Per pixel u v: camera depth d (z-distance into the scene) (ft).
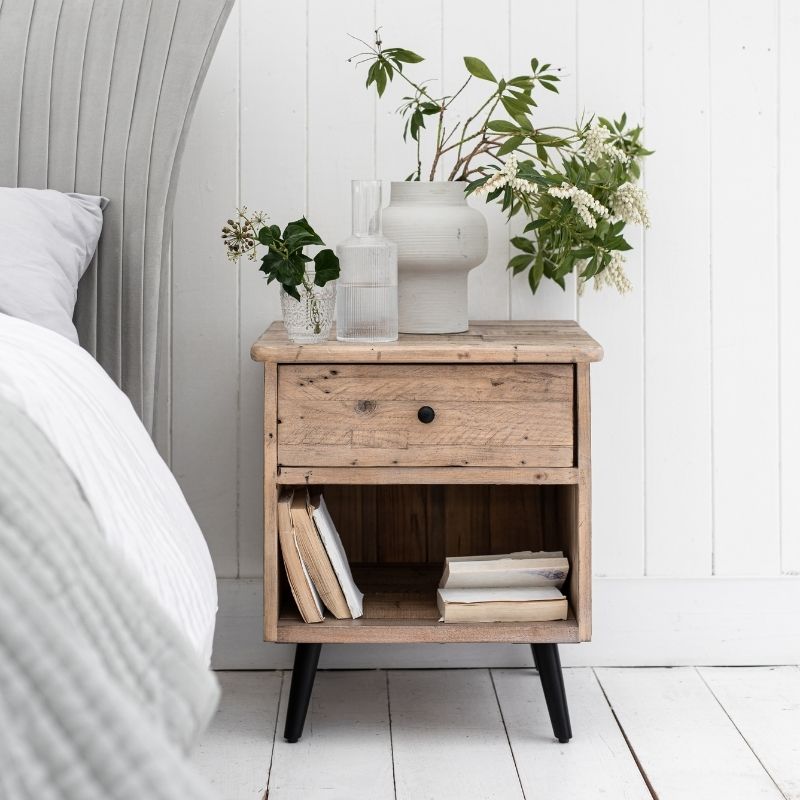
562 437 5.07
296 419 5.06
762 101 6.36
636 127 6.34
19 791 2.03
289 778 5.00
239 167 6.35
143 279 5.57
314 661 5.36
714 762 5.16
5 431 2.77
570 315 6.46
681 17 6.32
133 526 3.42
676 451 6.52
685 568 6.57
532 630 5.19
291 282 5.02
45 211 5.15
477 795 4.83
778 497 6.54
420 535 6.43
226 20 5.74
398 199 5.62
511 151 5.76
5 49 5.61
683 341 6.48
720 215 6.42
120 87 5.59
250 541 6.50
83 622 2.36
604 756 5.23
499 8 6.30
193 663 2.55
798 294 6.46
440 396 5.04
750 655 6.53
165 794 2.07
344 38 6.31
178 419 6.47
